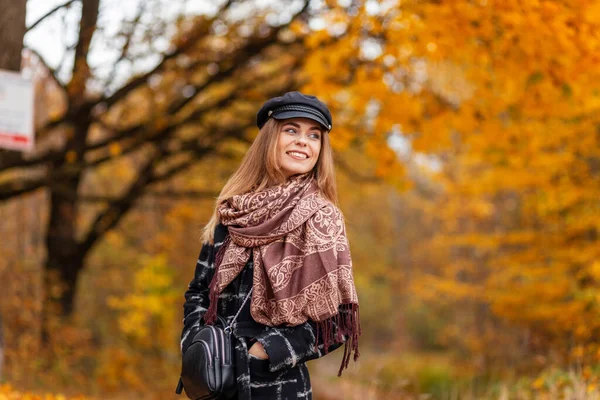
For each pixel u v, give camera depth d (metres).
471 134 7.79
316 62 6.21
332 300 2.04
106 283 15.02
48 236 11.98
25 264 11.66
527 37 5.41
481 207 14.20
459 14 5.39
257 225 2.15
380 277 30.83
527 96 6.59
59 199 11.87
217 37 7.91
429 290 12.04
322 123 2.32
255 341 2.09
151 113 9.11
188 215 14.50
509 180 8.62
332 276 2.06
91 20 6.18
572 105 6.62
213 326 2.10
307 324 2.07
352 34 5.92
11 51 4.44
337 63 6.27
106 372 10.05
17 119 4.09
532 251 9.05
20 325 9.97
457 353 14.11
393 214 27.88
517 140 7.54
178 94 9.17
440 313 24.73
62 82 7.36
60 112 9.59
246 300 2.14
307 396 2.14
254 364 2.05
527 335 7.73
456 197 14.45
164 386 10.93
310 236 2.10
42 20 5.19
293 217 2.12
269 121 2.37
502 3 5.11
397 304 28.36
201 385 2.00
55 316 10.73
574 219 8.46
